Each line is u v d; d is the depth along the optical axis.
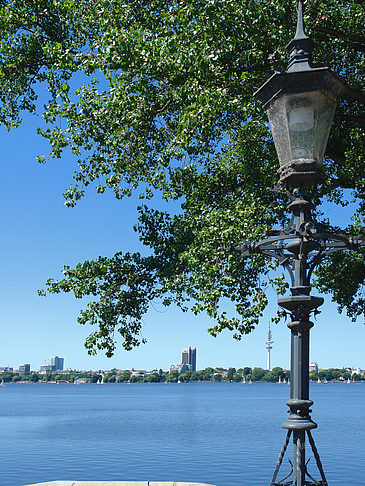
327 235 5.43
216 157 16.91
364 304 19.36
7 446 51.59
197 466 37.66
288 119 5.61
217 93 12.58
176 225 15.89
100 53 14.40
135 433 63.78
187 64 12.96
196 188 16.22
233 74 13.54
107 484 6.75
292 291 5.55
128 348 16.53
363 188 15.66
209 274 13.09
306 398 5.25
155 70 13.62
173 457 42.50
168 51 13.08
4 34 17.58
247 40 13.17
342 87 5.72
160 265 16.00
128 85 14.25
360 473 33.62
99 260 16.33
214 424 77.38
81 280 16.22
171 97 14.45
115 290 16.42
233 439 55.72
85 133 14.86
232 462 39.41
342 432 63.38
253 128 15.27
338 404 145.12
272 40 13.38
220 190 16.23
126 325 16.53
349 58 14.21
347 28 13.55
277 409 120.56
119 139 15.02
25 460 41.75
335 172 14.92
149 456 43.25
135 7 14.78
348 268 18.38
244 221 13.32
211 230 13.13
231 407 131.75
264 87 5.79
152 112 14.68
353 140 14.20
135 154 15.39
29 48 17.44
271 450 46.38
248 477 32.81
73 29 17.58
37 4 17.31
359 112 14.84
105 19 15.06
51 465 38.97
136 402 170.75
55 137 14.86
